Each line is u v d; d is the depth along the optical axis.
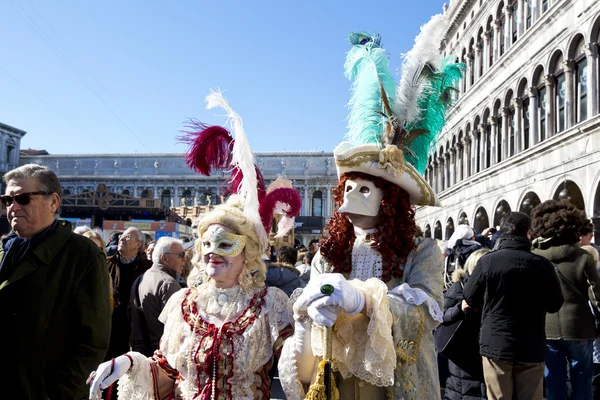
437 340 4.75
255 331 2.43
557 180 16.27
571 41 15.80
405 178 2.54
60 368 2.66
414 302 2.21
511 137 20.86
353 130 2.88
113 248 7.59
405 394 2.17
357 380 2.25
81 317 2.73
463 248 6.38
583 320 4.42
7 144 63.97
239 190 2.78
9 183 2.80
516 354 3.88
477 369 4.60
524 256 4.00
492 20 23.22
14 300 2.67
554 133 17.05
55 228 2.85
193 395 2.39
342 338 2.21
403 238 2.49
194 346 2.44
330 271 2.64
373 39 2.88
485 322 4.08
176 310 2.63
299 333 2.21
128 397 2.45
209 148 2.78
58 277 2.74
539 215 4.77
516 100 19.92
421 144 2.78
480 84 24.06
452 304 4.80
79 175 69.50
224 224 2.52
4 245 2.85
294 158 68.50
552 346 4.55
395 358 2.08
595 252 5.19
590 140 14.34
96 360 2.72
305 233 61.09
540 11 18.56
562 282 4.51
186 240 14.18
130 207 29.33
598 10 14.24
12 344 2.63
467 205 25.28
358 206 2.53
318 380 2.10
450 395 4.95
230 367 2.38
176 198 68.19
